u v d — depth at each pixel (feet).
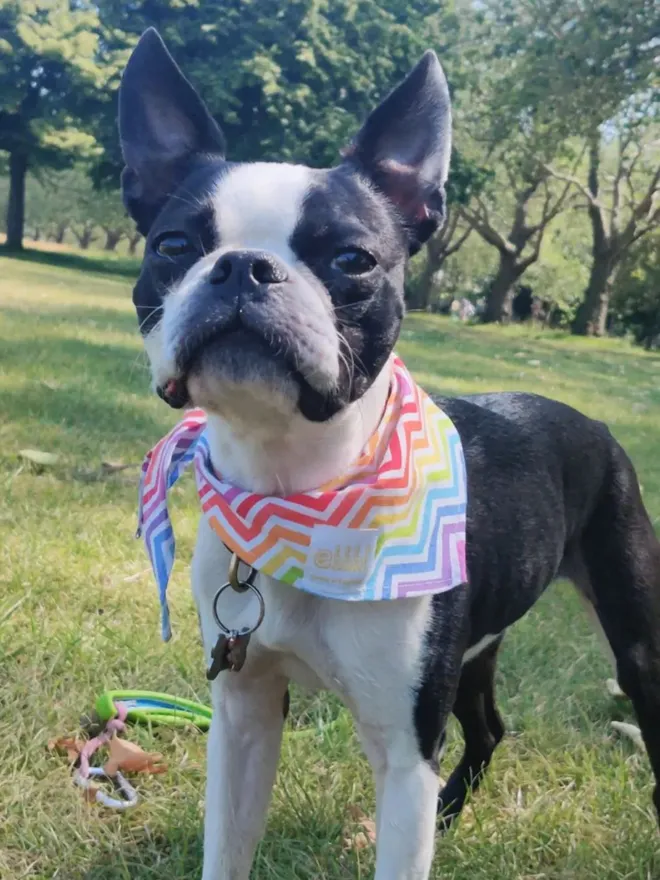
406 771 1.36
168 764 1.91
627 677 1.76
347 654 1.36
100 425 4.03
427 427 1.45
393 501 1.36
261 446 1.34
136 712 1.99
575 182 17.30
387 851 1.35
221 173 1.34
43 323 6.95
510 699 2.25
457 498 1.42
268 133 15.79
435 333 12.29
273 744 1.53
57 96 16.75
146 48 1.48
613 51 12.27
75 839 1.69
